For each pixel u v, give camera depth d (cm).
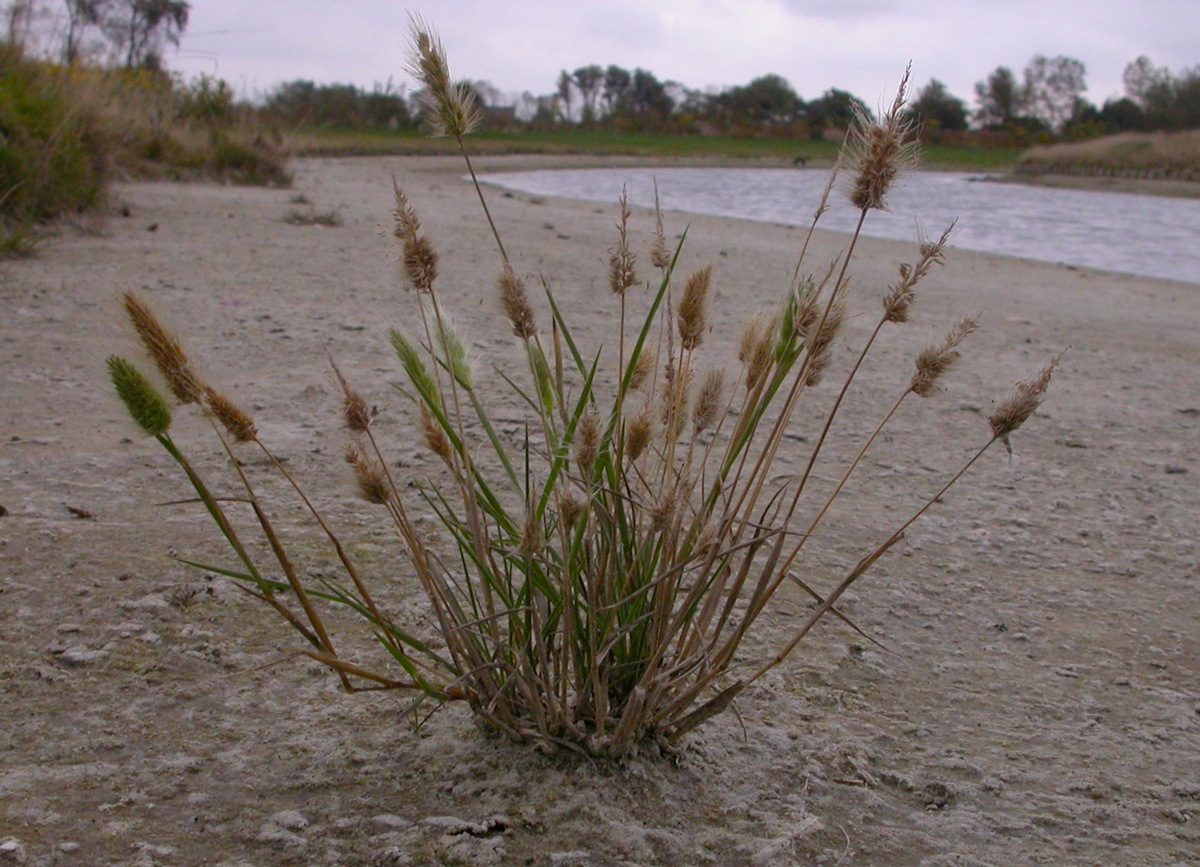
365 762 223
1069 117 8725
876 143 184
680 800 216
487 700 221
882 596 338
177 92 1955
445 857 193
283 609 201
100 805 205
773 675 281
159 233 1005
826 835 211
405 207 204
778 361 201
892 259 1338
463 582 311
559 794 212
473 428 460
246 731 235
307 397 500
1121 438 554
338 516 363
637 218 1769
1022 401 195
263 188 1684
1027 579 363
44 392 481
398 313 696
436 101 196
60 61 1140
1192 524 426
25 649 262
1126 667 304
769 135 7588
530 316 210
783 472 450
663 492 201
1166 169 4628
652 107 8506
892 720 265
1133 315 998
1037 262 1482
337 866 191
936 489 448
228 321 647
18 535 327
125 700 245
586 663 218
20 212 912
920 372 198
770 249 1358
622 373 213
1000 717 272
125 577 304
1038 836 220
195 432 445
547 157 4822
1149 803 235
